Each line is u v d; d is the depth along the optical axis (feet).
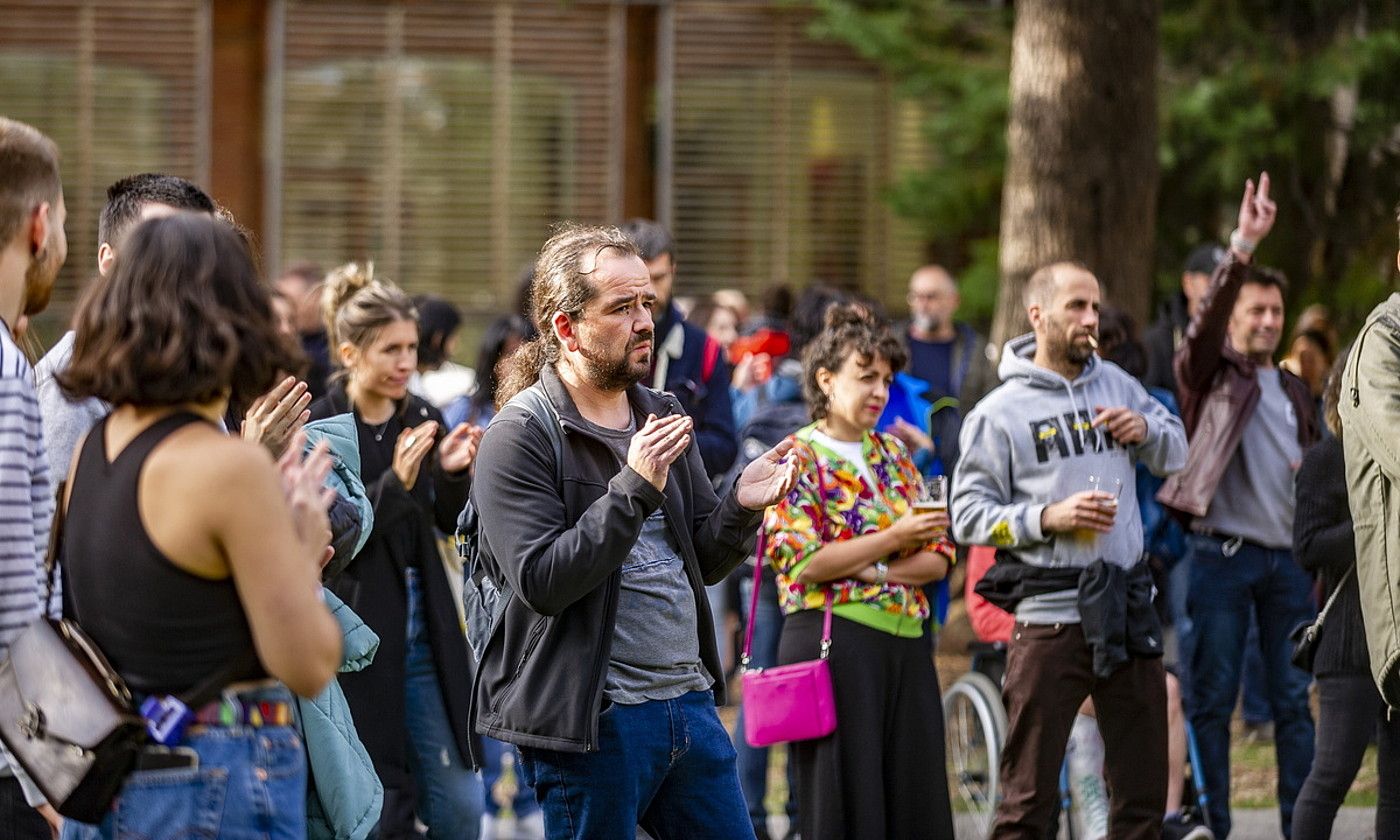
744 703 25.61
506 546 18.34
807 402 26.96
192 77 67.46
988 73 58.95
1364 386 21.43
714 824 19.62
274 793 14.10
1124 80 43.45
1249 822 33.71
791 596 25.73
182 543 13.28
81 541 13.78
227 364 13.47
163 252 13.62
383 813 24.41
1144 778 25.77
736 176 69.10
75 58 67.00
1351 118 54.39
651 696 19.22
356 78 68.18
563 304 19.30
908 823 25.52
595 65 68.80
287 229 68.23
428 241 68.90
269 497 13.38
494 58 68.49
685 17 68.33
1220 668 31.12
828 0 61.67
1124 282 43.52
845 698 25.32
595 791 18.90
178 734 13.56
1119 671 25.72
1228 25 54.80
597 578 17.92
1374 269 53.98
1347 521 24.82
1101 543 25.84
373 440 26.12
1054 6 43.57
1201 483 30.94
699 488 20.49
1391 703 21.50
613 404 20.02
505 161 68.80
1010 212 44.47
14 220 15.83
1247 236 30.45
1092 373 26.91
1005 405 26.58
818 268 69.51
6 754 15.60
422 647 25.49
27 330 17.04
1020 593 25.91
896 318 68.18
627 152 69.26
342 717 19.67
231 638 13.62
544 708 18.60
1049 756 25.64
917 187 60.85
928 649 26.30
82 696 13.44
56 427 16.65
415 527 25.49
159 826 13.64
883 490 26.35
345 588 24.66
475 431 25.66
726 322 50.06
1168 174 55.21
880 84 69.00
